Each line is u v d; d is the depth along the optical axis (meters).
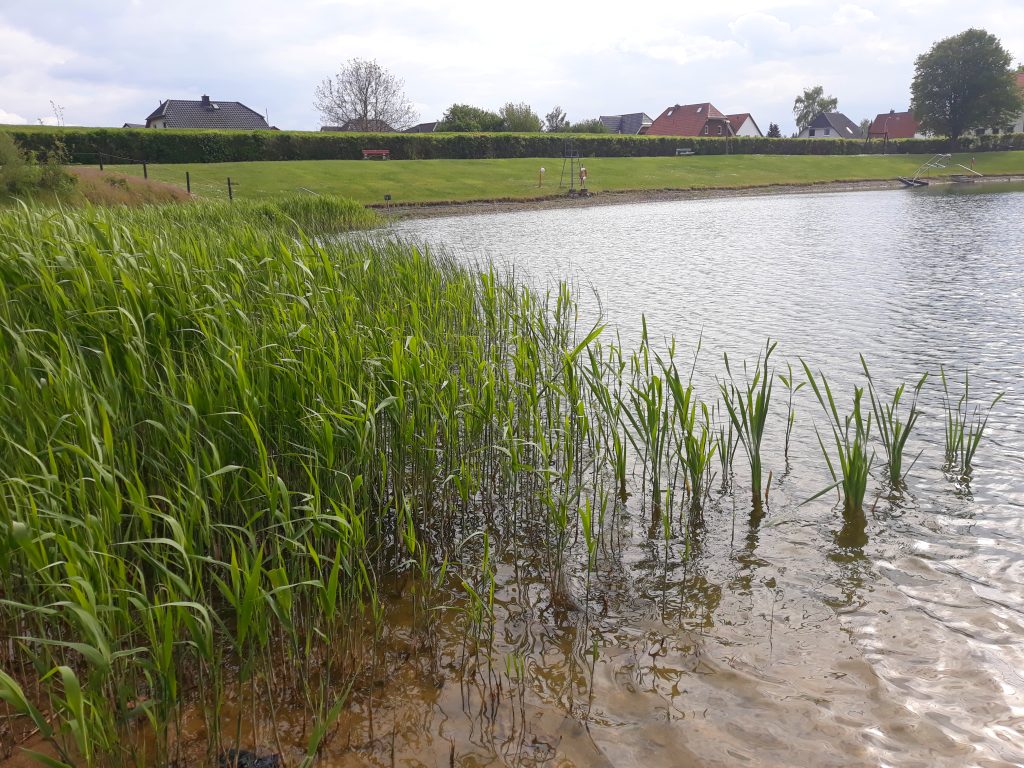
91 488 2.89
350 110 78.62
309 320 4.79
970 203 32.28
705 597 3.65
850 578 3.80
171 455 3.30
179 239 6.55
